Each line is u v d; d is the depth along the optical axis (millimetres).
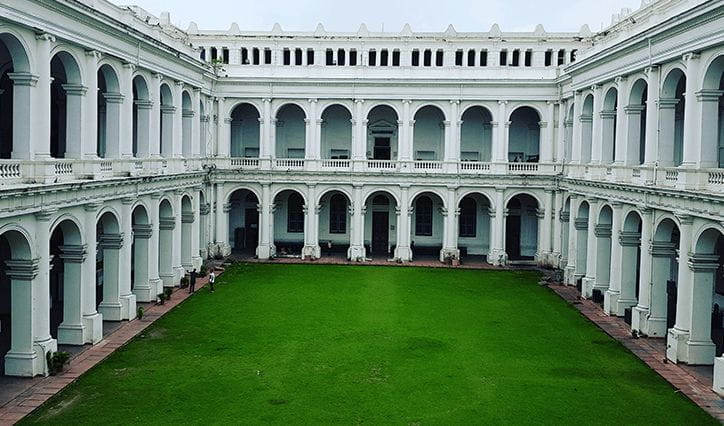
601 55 36312
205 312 34188
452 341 29625
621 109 34688
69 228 27125
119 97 31344
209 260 49938
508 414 21422
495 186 50188
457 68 50906
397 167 50812
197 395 22609
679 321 27219
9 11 21359
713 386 23859
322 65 53312
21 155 23344
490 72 50875
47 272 24500
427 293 40000
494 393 23281
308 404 21953
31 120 23375
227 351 27578
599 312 35750
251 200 56188
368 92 50562
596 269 38219
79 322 27875
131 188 32094
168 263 39375
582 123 42094
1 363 25250
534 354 27922
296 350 27891
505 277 45844
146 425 20078
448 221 50875
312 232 51500
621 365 26641
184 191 41219
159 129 36844
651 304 30672
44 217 23922
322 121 51781
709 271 26500
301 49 54625
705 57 25938
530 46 53438
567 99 47812
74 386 23219
